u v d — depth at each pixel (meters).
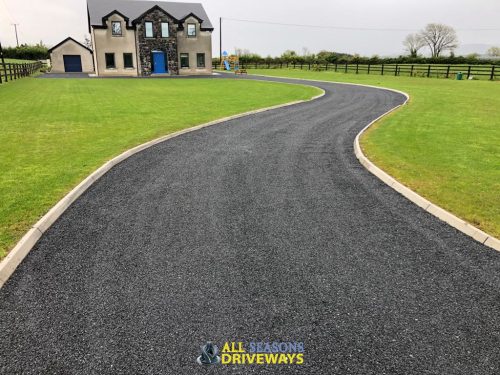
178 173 8.21
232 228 5.69
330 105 18.94
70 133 11.68
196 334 3.55
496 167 8.46
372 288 4.29
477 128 12.68
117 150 9.72
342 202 6.78
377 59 55.00
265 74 44.81
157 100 19.98
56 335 3.52
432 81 33.34
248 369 3.18
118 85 29.52
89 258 4.82
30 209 6.04
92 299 4.02
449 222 6.01
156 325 3.65
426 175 7.97
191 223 5.84
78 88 26.48
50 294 4.11
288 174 8.27
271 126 13.45
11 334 3.53
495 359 3.32
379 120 14.48
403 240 5.43
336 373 3.14
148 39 42.16
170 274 4.49
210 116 14.98
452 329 3.67
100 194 6.97
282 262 4.78
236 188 7.36
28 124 13.06
